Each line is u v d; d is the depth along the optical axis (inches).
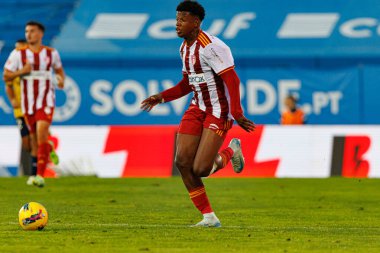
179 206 1574.8
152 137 2534.5
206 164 1135.6
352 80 3388.3
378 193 1914.4
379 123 3356.3
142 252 933.2
